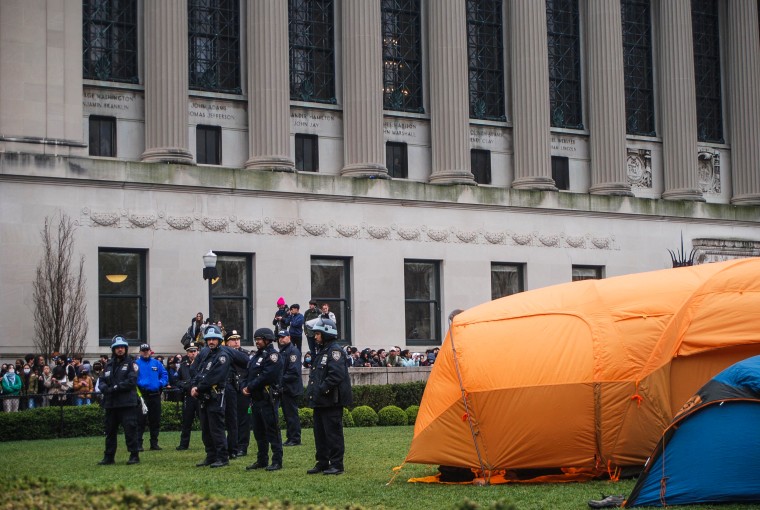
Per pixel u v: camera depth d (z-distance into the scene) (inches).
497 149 2716.5
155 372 1414.9
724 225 2903.5
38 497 759.7
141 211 2210.9
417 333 2527.1
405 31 2640.3
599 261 2728.8
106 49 2305.6
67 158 2144.4
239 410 1294.3
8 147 2123.5
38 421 1646.2
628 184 2792.8
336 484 1002.1
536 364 998.4
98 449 1421.0
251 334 2311.8
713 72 3026.6
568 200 2689.5
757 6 3026.6
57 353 2009.1
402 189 2485.2
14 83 2146.9
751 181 2967.5
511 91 2728.8
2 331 2064.5
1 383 1829.5
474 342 1035.3
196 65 2396.7
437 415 1025.5
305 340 2217.0
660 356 994.1
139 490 916.6
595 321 1010.7
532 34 2691.9
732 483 842.8
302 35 2517.2
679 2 2886.3
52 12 2188.7
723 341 983.6
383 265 2458.2
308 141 2502.5
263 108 2377.0
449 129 2578.7
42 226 2112.5
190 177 2258.9
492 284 2625.5
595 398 981.2
